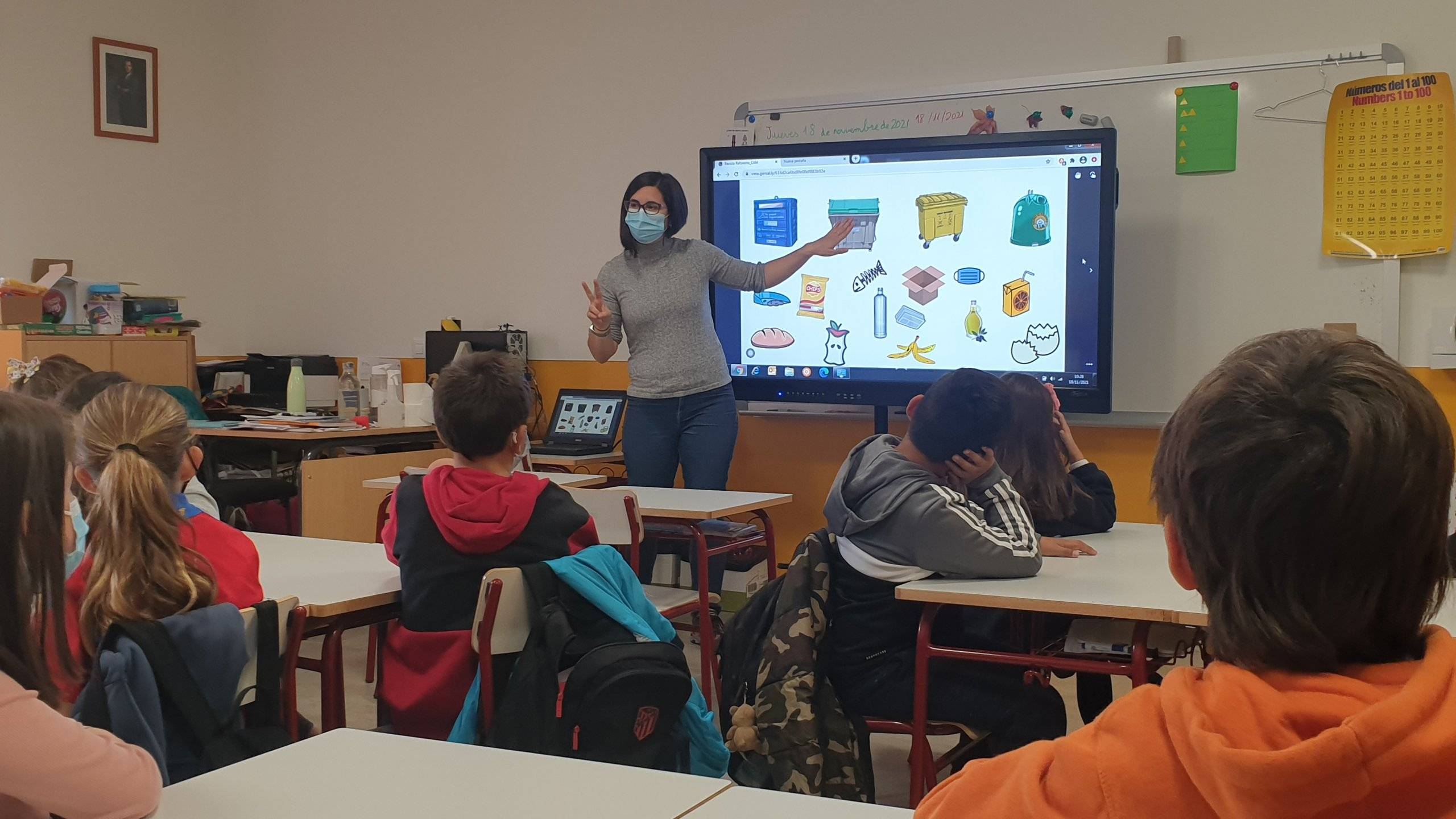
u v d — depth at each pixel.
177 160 5.93
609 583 2.06
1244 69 3.96
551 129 5.30
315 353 6.05
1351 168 3.82
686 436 4.36
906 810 1.04
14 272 5.33
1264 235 3.96
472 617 2.12
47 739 0.96
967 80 4.42
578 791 1.08
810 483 4.73
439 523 2.12
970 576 2.18
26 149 5.36
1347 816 0.59
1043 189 4.14
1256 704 0.63
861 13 4.60
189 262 5.99
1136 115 4.12
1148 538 2.77
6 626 0.99
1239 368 0.69
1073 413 4.27
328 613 2.05
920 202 4.33
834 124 4.61
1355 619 0.64
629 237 4.28
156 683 1.51
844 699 2.23
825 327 4.51
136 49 5.74
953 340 4.31
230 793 1.07
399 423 5.01
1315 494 0.64
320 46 5.96
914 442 2.27
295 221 6.09
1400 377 0.66
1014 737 2.15
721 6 4.88
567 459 4.68
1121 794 0.65
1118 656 2.07
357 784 1.10
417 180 5.70
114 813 0.99
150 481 1.60
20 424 1.00
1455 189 3.69
